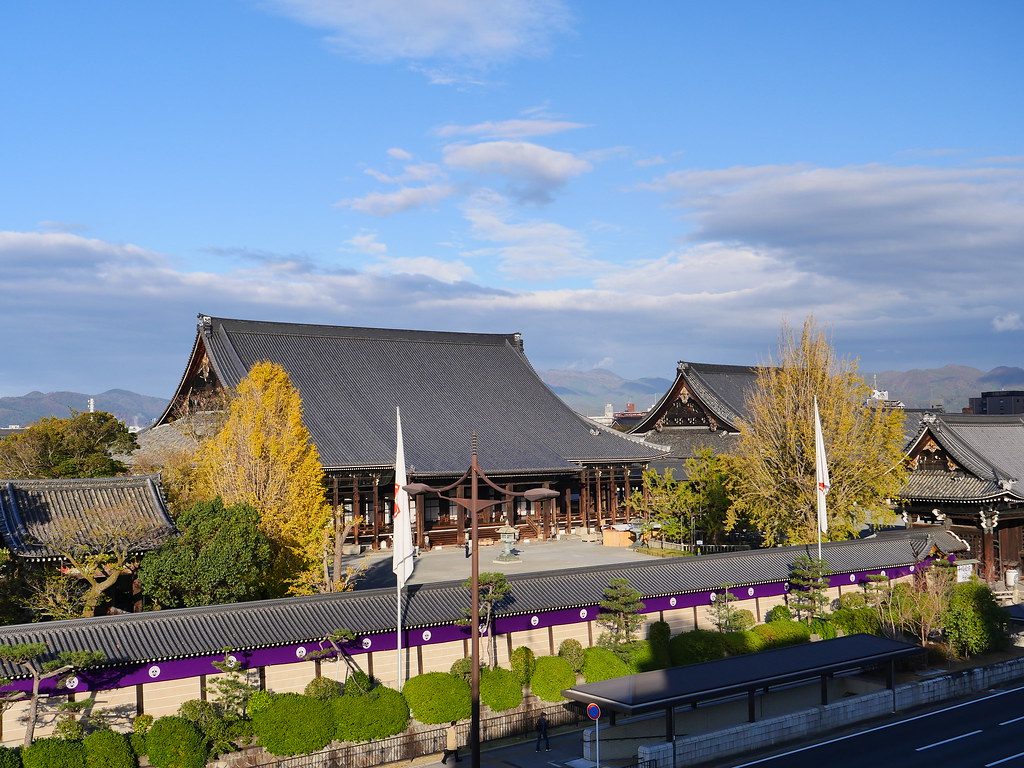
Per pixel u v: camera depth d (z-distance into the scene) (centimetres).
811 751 3975
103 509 4509
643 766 3731
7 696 3459
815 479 6500
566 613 4838
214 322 8419
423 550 7794
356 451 7525
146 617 3853
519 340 10350
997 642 5538
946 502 7050
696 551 7412
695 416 10350
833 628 5475
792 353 6812
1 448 6981
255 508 4953
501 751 4066
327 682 4081
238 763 3666
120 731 3706
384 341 9419
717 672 4169
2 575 4256
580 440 9031
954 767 3656
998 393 18250
